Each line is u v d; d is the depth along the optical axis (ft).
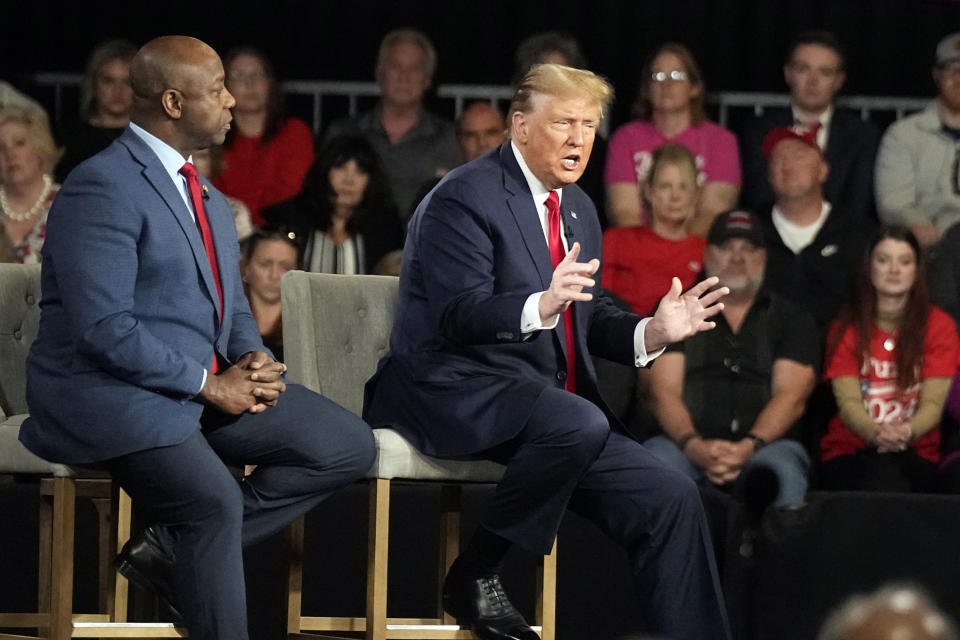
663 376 52.37
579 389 38.40
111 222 33.47
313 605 45.52
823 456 54.19
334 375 41.55
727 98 70.54
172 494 33.58
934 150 65.51
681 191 59.06
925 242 63.05
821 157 61.16
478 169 37.73
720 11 71.26
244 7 71.05
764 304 53.42
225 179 63.62
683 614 36.47
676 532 36.63
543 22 71.05
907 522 47.57
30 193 57.77
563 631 46.44
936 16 71.41
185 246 34.73
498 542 36.96
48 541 38.96
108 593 38.29
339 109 70.33
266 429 35.24
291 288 41.39
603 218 66.33
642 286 58.90
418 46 64.95
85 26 70.23
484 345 36.81
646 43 71.10
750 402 52.54
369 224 59.16
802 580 47.21
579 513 38.17
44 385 34.22
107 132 62.13
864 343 53.78
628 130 65.26
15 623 37.55
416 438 37.06
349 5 71.15
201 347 35.04
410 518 45.88
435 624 41.16
